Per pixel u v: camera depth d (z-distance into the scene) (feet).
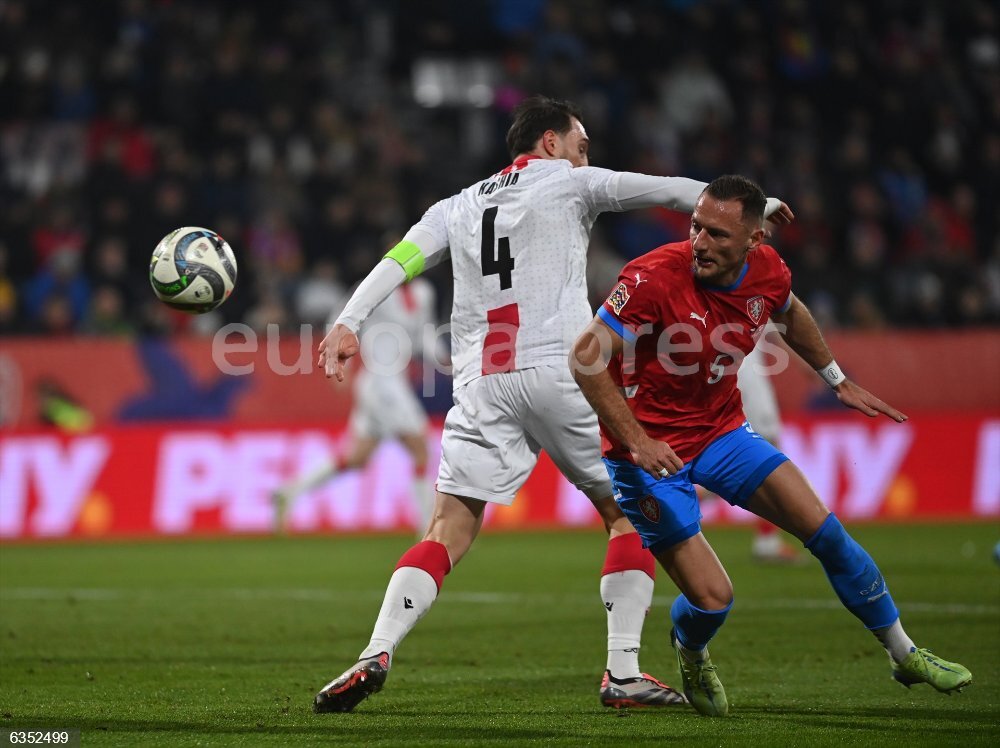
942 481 162.91
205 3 219.41
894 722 52.85
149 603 95.40
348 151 200.95
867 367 167.32
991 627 79.30
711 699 54.44
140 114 200.95
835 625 82.02
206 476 155.43
